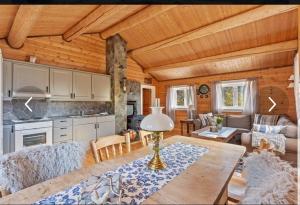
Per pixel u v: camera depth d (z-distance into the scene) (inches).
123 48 208.7
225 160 58.3
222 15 147.1
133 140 196.9
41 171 53.0
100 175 47.2
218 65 228.4
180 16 159.3
